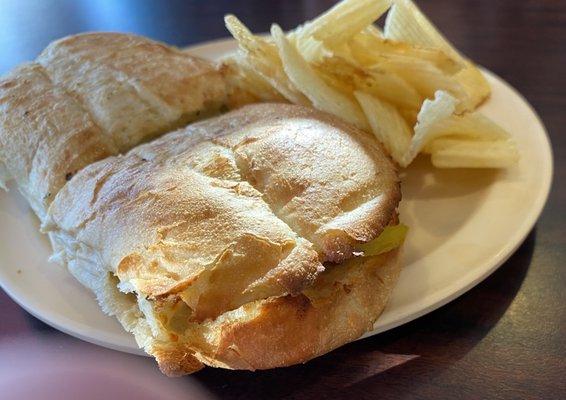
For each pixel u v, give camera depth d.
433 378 0.20
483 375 0.20
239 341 0.19
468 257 0.23
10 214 0.28
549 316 0.22
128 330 0.21
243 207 0.20
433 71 0.28
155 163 0.22
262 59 0.29
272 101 0.31
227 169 0.21
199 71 0.30
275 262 0.19
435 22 0.46
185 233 0.19
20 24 0.51
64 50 0.31
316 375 0.21
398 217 0.25
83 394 0.21
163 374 0.21
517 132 0.30
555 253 0.25
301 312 0.20
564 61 0.39
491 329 0.22
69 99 0.28
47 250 0.26
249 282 0.18
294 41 0.30
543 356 0.21
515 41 0.42
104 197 0.22
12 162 0.27
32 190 0.27
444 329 0.22
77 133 0.27
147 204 0.20
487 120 0.28
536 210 0.25
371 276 0.21
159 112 0.28
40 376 0.22
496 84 0.34
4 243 0.27
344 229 0.20
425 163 0.29
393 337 0.22
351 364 0.21
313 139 0.23
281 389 0.20
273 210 0.21
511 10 0.46
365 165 0.22
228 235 0.19
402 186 0.28
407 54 0.29
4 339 0.24
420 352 0.21
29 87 0.29
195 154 0.22
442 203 0.27
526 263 0.25
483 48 0.41
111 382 0.21
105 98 0.28
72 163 0.26
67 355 0.23
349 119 0.28
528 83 0.37
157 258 0.19
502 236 0.24
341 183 0.21
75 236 0.22
